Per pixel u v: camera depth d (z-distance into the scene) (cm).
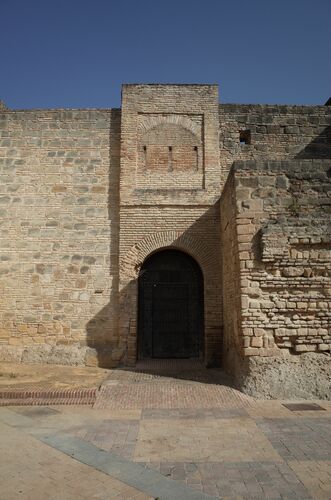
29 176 1345
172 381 996
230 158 1355
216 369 1166
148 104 1346
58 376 1057
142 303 1344
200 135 1342
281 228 916
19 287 1281
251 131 1379
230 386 938
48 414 730
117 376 1065
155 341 1334
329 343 884
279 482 468
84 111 1382
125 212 1283
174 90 1359
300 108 1407
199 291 1352
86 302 1269
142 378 1037
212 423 682
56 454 545
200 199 1289
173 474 487
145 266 1356
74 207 1323
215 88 1364
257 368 873
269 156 1366
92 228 1309
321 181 970
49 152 1359
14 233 1311
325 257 909
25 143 1366
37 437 609
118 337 1240
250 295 904
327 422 689
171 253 1366
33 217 1320
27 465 511
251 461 527
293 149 1377
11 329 1261
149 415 726
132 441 595
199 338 1337
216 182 1300
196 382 984
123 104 1344
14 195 1334
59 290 1277
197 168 1322
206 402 812
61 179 1342
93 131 1370
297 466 511
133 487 454
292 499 430
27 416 718
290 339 888
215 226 1278
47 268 1288
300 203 955
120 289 1251
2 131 1375
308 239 910
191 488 452
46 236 1306
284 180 969
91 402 807
